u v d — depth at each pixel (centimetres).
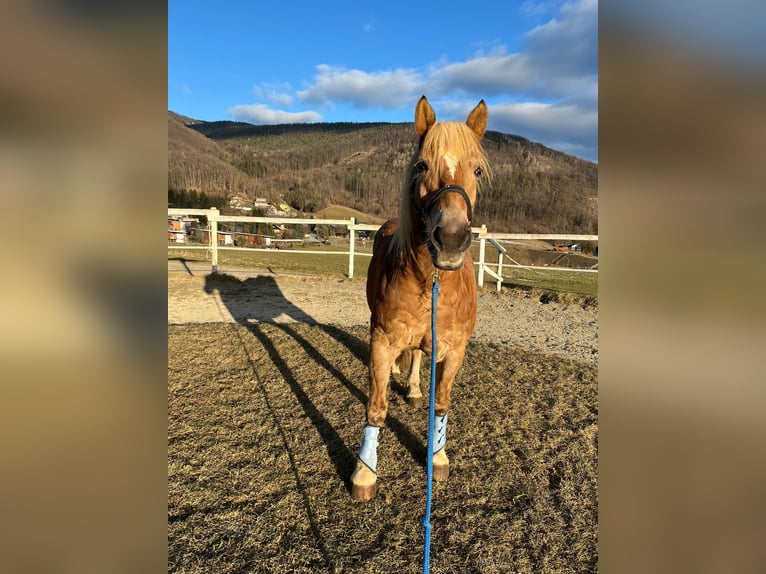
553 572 174
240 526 194
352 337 495
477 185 192
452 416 305
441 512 207
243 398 321
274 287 841
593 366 419
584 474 239
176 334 482
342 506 209
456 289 208
